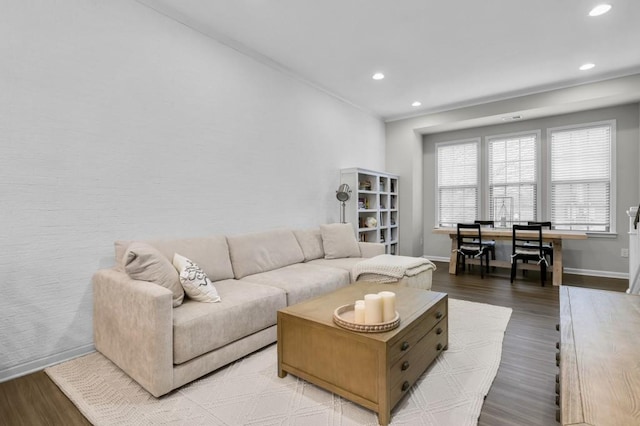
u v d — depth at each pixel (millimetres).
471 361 2369
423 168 6863
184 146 3160
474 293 4156
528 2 2908
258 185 3930
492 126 6094
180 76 3125
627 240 4938
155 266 2191
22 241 2215
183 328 1994
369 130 6113
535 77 4566
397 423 1722
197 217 3277
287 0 2873
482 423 1721
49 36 2318
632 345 1152
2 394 1994
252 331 2447
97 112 2561
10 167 2162
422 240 6867
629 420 743
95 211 2557
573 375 946
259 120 3938
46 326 2316
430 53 3863
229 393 1992
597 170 5168
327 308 2209
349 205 5227
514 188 5891
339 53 3863
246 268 3291
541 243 4551
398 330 1838
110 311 2281
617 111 4984
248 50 3744
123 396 1954
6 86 2141
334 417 1772
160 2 2898
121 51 2701
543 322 3133
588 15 3098
